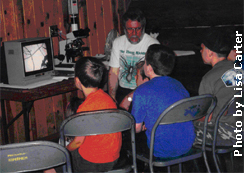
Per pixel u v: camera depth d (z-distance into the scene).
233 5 3.82
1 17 2.78
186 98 1.58
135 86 2.70
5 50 2.35
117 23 4.23
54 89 2.39
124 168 1.68
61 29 3.40
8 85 2.38
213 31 1.94
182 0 4.10
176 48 4.28
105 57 3.45
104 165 1.64
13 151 1.24
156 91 1.70
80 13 3.60
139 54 2.61
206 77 1.95
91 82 1.64
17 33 2.94
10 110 2.94
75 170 1.68
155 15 4.33
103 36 4.00
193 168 2.65
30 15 3.04
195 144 1.98
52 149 1.32
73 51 2.92
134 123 1.62
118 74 2.79
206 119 1.81
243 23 3.81
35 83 2.40
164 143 1.76
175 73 4.30
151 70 1.78
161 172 2.56
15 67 2.33
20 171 1.30
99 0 3.87
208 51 1.97
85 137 1.61
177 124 1.74
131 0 4.42
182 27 4.20
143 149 1.90
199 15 4.04
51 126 3.39
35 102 3.16
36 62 2.41
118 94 2.81
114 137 1.64
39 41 2.42
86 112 1.43
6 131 2.70
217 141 1.95
